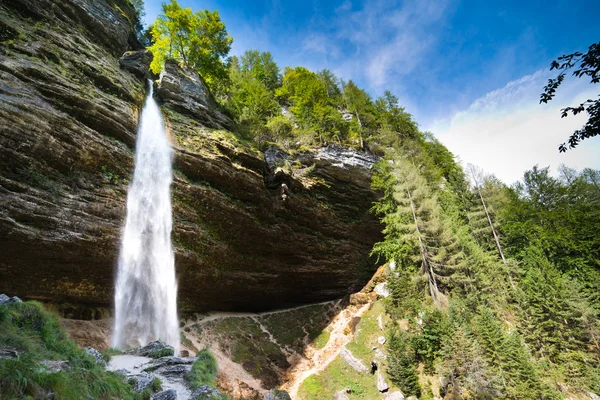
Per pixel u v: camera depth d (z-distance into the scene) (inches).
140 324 842.2
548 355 834.8
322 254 1364.4
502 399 678.5
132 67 1106.7
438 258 1041.5
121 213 803.4
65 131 711.1
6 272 648.4
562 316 874.8
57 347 373.4
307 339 1142.3
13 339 331.6
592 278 1066.7
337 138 1567.4
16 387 201.6
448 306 929.5
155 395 352.5
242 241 1128.2
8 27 759.1
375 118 1750.7
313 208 1328.7
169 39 1430.9
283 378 951.0
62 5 949.8
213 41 1504.7
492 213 1396.4
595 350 840.9
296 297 1379.2
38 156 664.4
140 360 533.6
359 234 1512.1
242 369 924.6
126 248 810.8
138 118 953.5
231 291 1147.3
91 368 345.4
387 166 1403.8
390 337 851.4
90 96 815.7
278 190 1242.0
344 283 1459.2
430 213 1146.0
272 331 1180.5
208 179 1043.9
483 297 1014.4
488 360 729.0
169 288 932.6
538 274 977.5
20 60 721.0
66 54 855.1
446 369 740.7
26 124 645.3
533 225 1325.0
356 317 1120.2
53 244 670.5
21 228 621.0
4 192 606.9
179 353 859.4
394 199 1311.5
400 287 1046.4
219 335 1034.7
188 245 976.3
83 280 769.6
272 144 1402.6
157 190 916.0
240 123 1409.9
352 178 1465.3
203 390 399.5
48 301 742.5
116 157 823.1
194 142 1072.8
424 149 1704.0
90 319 794.2
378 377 838.5
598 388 725.3
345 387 856.9
